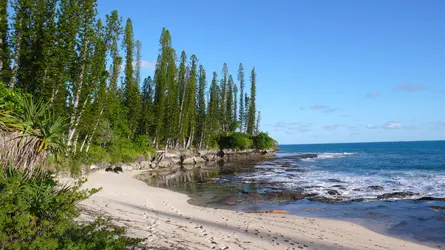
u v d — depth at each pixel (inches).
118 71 1325.0
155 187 914.1
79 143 1224.2
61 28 860.6
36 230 173.8
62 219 198.7
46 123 253.9
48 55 829.8
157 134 1952.5
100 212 430.6
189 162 2063.2
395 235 454.0
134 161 1510.8
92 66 1006.4
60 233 183.2
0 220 156.7
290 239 391.5
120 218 410.9
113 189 726.5
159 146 2111.2
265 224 472.4
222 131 3006.9
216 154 2516.0
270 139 3073.3
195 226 413.1
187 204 631.2
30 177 232.2
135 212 475.5
